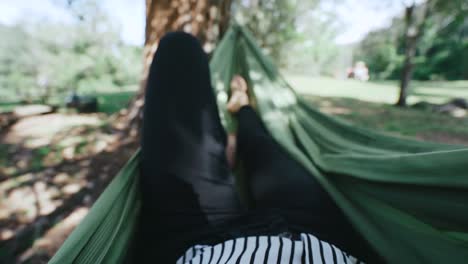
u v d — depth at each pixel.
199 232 0.87
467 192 0.69
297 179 1.06
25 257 1.70
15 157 3.12
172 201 0.93
